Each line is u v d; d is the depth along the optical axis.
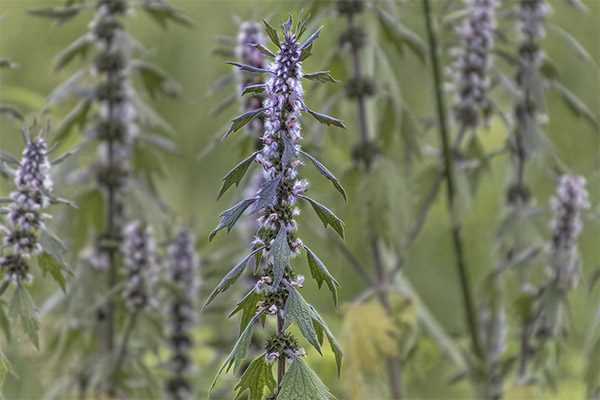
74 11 7.92
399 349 8.45
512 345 10.28
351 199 8.32
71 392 8.10
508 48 10.64
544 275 8.93
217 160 11.58
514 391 8.52
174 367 8.64
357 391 7.19
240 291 8.46
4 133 10.03
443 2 9.13
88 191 8.07
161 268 8.21
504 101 10.84
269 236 3.80
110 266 7.98
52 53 11.81
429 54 9.02
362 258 9.55
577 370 10.49
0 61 6.04
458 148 9.11
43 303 8.48
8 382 9.22
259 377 3.99
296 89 3.69
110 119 8.10
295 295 3.84
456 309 12.95
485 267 12.49
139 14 11.84
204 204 11.55
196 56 11.48
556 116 12.16
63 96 8.01
